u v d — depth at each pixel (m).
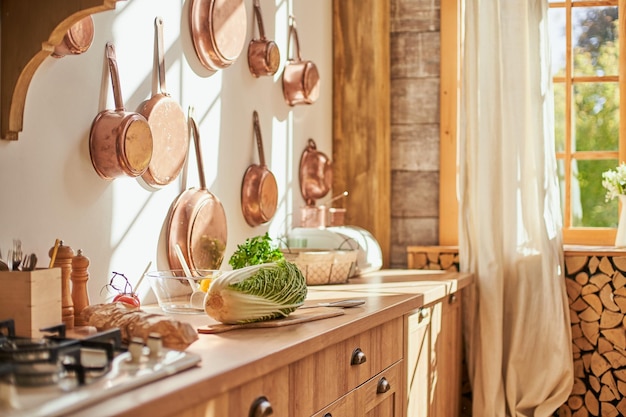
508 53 3.64
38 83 1.96
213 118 2.82
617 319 3.65
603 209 4.03
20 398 1.18
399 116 4.14
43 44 1.82
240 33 2.85
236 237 3.00
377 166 4.02
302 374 1.84
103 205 2.21
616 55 4.04
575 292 3.72
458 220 3.85
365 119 4.04
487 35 3.63
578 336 3.72
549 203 3.61
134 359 1.41
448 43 4.10
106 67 2.21
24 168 1.92
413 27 4.12
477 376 3.62
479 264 3.62
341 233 3.43
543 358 3.59
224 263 2.90
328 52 4.02
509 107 3.64
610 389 3.67
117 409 1.16
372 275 3.51
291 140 3.54
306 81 3.42
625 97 4.01
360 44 4.04
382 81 4.06
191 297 2.13
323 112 3.95
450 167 4.09
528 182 3.64
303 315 2.12
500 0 3.63
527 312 3.62
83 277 1.97
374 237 4.01
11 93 1.84
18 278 1.68
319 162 3.67
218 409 1.47
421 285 3.06
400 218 4.14
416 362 2.82
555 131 4.09
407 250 3.96
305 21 3.70
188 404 1.31
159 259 2.49
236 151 3.00
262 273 2.00
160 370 1.37
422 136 4.12
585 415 3.72
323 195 3.72
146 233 2.42
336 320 2.08
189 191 2.63
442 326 3.21
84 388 1.24
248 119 3.10
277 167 3.38
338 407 2.06
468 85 3.72
